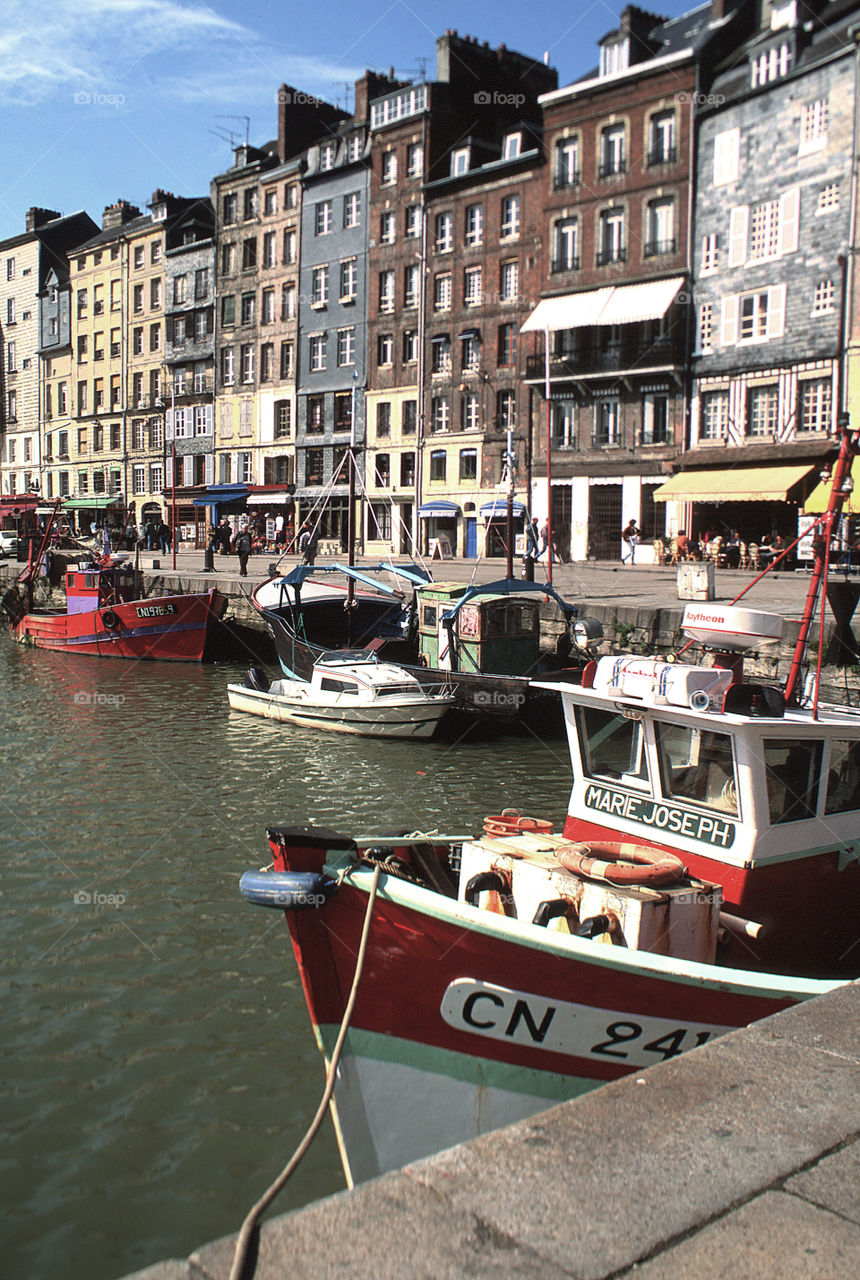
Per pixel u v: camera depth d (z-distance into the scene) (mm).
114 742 18641
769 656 17375
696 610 7086
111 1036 7980
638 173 40781
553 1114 3582
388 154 51938
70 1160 6484
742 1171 3248
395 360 52312
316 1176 6344
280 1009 8422
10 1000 8562
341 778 16109
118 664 29547
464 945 5504
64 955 9422
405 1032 5742
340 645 25953
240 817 13898
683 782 6703
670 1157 3322
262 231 59406
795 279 35906
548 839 6934
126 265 68938
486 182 46969
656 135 40250
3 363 81375
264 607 25328
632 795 6969
